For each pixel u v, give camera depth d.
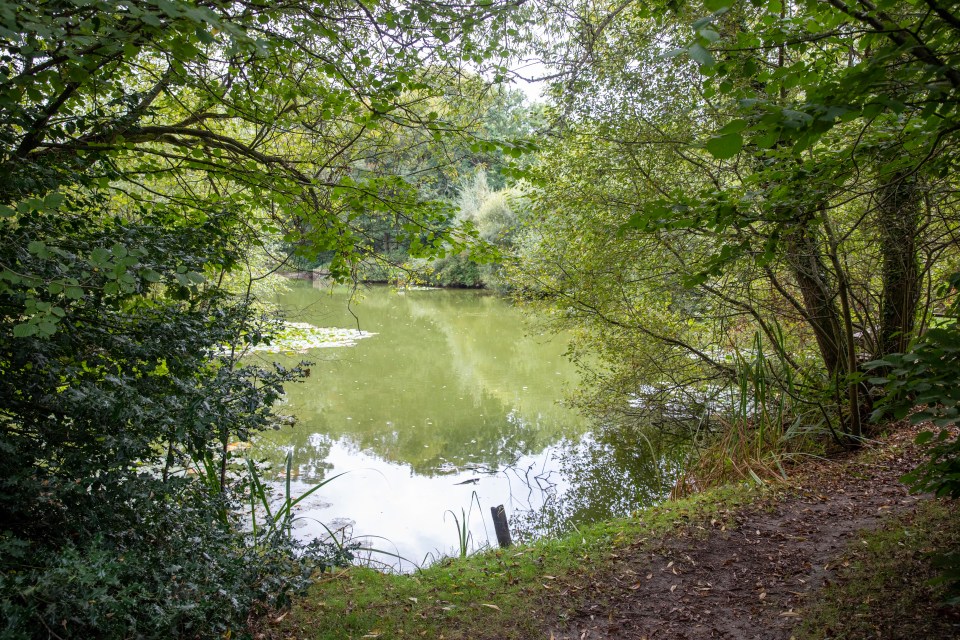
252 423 3.59
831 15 2.91
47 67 3.18
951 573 2.64
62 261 2.83
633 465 9.41
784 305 8.70
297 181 5.06
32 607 2.09
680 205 3.43
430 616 4.24
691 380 9.78
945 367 2.39
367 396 13.11
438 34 4.40
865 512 5.23
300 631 4.02
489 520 7.43
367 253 5.83
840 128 5.18
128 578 2.63
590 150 7.84
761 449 7.33
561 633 3.99
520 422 11.45
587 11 6.62
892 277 7.34
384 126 5.72
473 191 28.83
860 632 3.44
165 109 5.46
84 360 3.11
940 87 2.37
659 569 4.71
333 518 7.32
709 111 6.92
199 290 4.01
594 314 9.02
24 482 2.57
